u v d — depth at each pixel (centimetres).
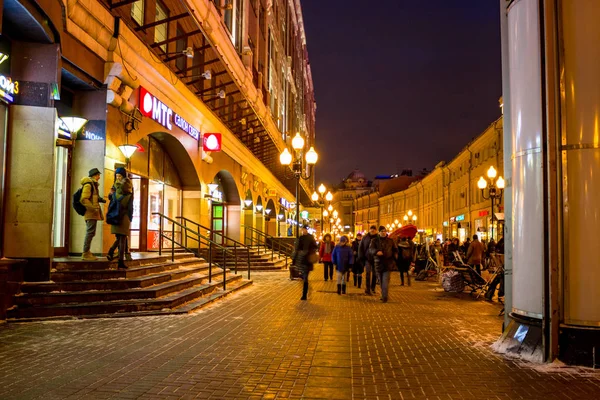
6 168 846
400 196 8650
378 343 681
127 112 1166
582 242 586
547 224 601
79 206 970
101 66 1074
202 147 1819
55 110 870
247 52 2388
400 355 612
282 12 4359
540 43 620
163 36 1497
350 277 1984
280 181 4369
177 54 1498
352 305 1095
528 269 626
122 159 1161
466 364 569
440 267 1927
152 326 775
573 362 563
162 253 1390
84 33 989
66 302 834
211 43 1598
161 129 1410
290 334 736
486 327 821
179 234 1788
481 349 648
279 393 460
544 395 460
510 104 704
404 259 1627
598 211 584
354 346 661
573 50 605
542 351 583
